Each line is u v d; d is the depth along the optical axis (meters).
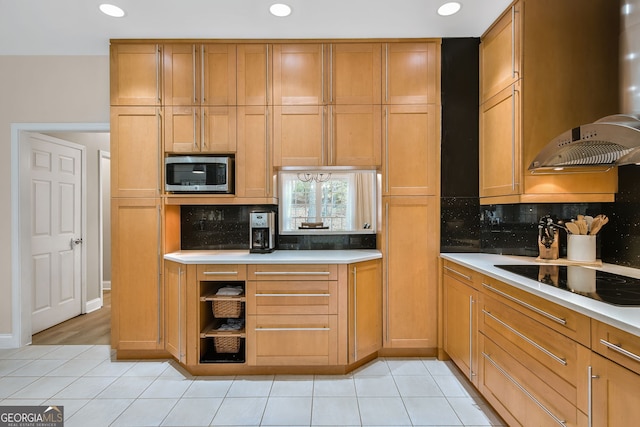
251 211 2.89
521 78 2.03
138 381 2.28
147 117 2.55
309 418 1.87
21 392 2.14
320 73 2.55
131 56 2.55
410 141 2.55
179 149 2.55
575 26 1.99
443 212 2.58
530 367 1.50
